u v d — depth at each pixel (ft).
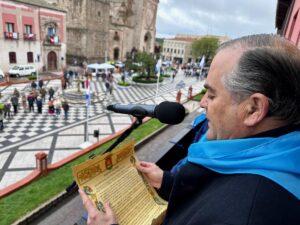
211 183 2.85
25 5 100.42
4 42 96.63
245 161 2.55
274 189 2.26
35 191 24.35
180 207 3.19
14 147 39.29
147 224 4.24
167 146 11.03
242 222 2.10
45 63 114.73
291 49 2.69
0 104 50.85
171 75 141.08
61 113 58.23
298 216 2.16
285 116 2.61
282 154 2.45
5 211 20.86
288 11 35.70
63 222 19.92
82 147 40.50
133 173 5.03
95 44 154.40
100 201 4.00
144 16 192.75
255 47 2.70
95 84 98.73
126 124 53.67
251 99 2.63
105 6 155.02
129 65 111.96
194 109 57.06
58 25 115.75
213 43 198.18
